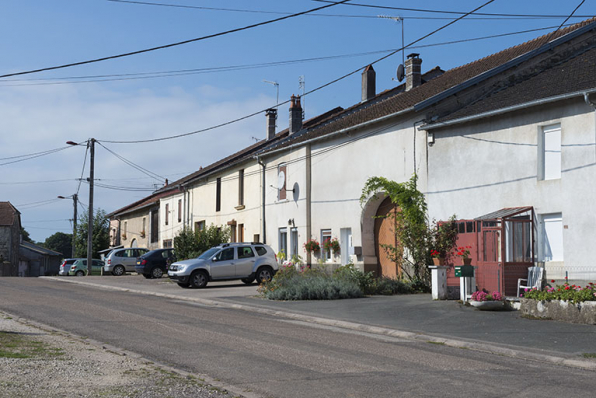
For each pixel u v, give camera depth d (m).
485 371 8.94
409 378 8.28
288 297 20.17
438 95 21.73
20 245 77.69
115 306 17.59
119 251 40.75
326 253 27.98
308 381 8.05
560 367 9.62
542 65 23.08
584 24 24.25
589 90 16.19
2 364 8.54
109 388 7.38
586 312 13.82
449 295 19.39
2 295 21.03
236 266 26.97
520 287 17.31
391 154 23.81
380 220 25.28
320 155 28.58
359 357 9.89
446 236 20.50
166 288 26.34
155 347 10.55
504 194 18.89
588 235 16.45
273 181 32.91
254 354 9.97
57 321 13.98
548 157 17.94
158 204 53.72
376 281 21.80
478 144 19.86
